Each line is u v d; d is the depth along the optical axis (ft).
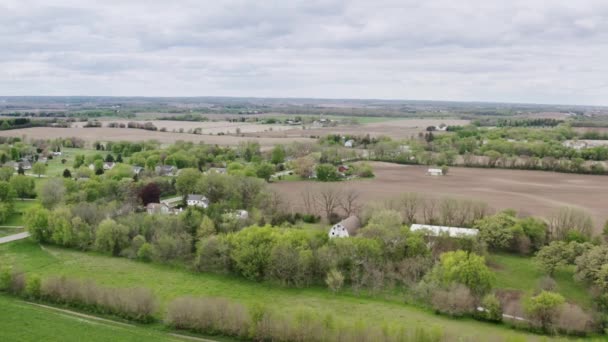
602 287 281.54
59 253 365.81
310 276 315.17
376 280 308.60
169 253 347.77
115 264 346.13
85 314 268.62
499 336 233.76
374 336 228.02
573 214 415.23
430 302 282.36
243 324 245.86
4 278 292.61
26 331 237.25
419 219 452.35
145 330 250.98
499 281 320.29
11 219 446.60
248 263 318.86
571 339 243.60
